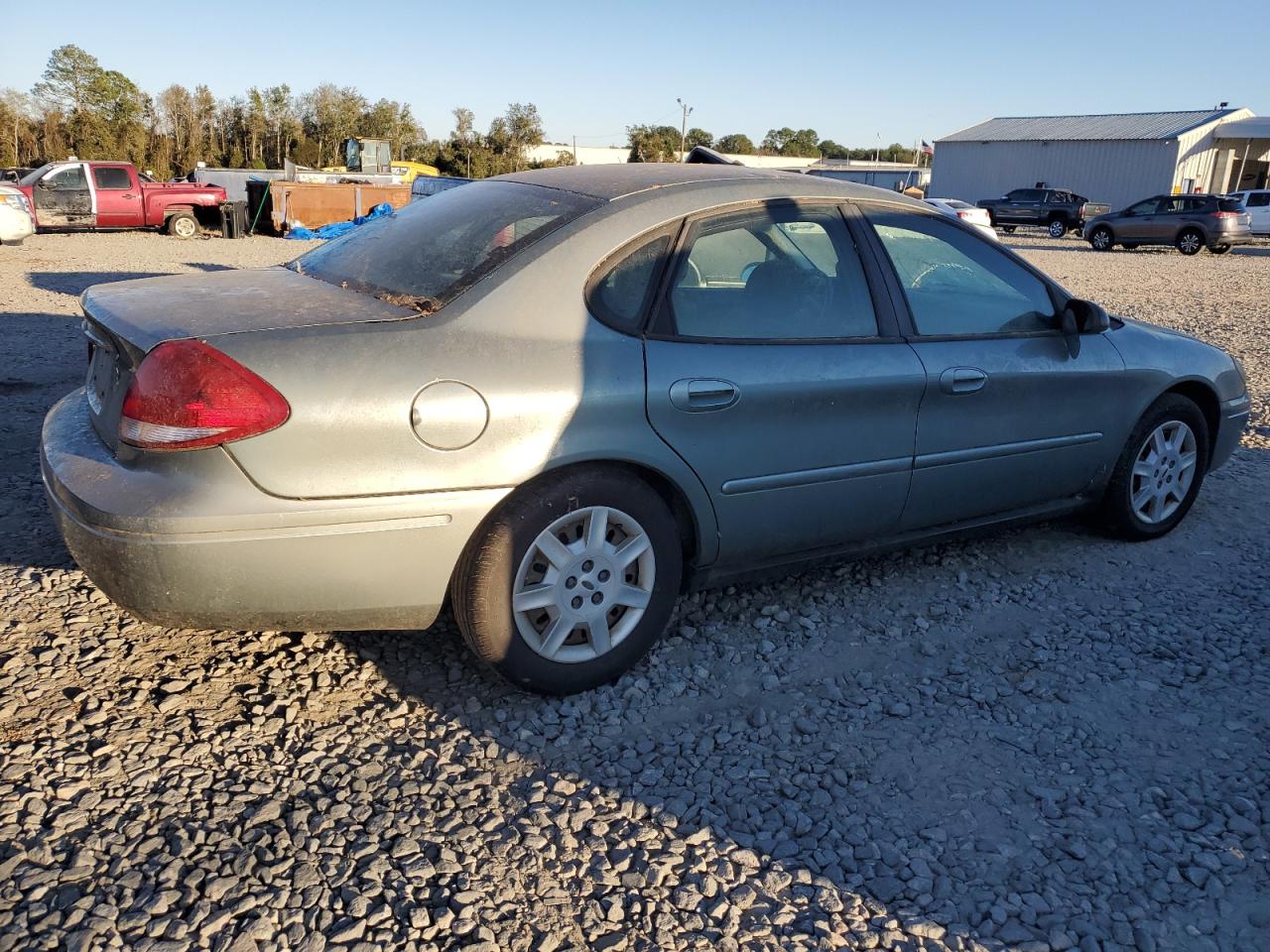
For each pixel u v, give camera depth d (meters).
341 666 3.32
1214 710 3.25
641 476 3.22
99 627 3.49
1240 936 2.30
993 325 3.96
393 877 2.37
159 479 2.61
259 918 2.22
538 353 2.92
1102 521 4.61
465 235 3.28
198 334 2.69
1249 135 40.12
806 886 2.41
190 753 2.80
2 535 4.23
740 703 3.22
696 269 3.28
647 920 2.28
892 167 52.16
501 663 3.01
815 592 4.04
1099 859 2.54
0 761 2.71
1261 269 22.72
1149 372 4.38
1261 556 4.56
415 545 2.80
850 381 3.47
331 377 2.66
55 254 18.20
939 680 3.40
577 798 2.70
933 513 3.88
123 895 2.26
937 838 2.60
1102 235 29.61
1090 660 3.56
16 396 6.57
